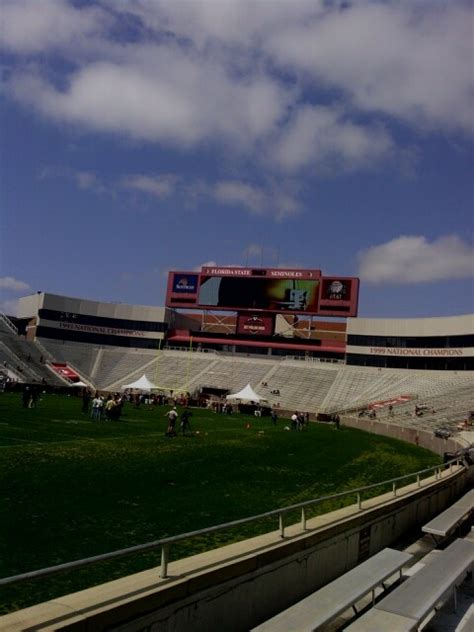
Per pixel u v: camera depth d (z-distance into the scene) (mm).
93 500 15477
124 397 78375
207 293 88312
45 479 17750
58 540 11555
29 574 5301
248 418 64188
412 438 48094
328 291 83875
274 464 26969
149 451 27188
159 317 104062
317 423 68938
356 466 28625
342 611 7754
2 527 12070
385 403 73750
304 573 9391
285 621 7289
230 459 27234
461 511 14531
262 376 90812
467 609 9727
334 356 96938
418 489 15367
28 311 105250
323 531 10000
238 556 8039
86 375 94500
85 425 37281
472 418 51406
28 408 46469
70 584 9164
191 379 91500
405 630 7461
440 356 84812
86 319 103688
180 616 6781
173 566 7395
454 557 10516
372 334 92000
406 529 14180
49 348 97312
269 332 87125
